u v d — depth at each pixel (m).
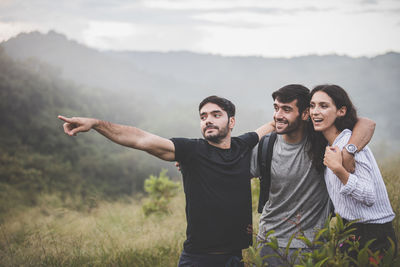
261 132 3.17
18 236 6.48
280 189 2.87
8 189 34.53
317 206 2.81
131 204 10.22
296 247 2.75
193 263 2.73
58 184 49.56
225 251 2.71
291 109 2.77
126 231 6.30
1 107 68.06
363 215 2.48
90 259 4.69
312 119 2.67
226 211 2.70
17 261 4.82
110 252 4.85
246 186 2.83
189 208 2.78
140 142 2.62
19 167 46.88
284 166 2.83
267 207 2.99
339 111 2.62
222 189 2.72
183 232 5.51
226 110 2.83
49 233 6.21
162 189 8.38
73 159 69.38
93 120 2.49
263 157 2.92
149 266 4.39
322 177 2.78
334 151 2.44
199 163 2.74
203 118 2.85
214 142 2.84
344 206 2.53
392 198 4.26
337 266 2.07
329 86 2.64
